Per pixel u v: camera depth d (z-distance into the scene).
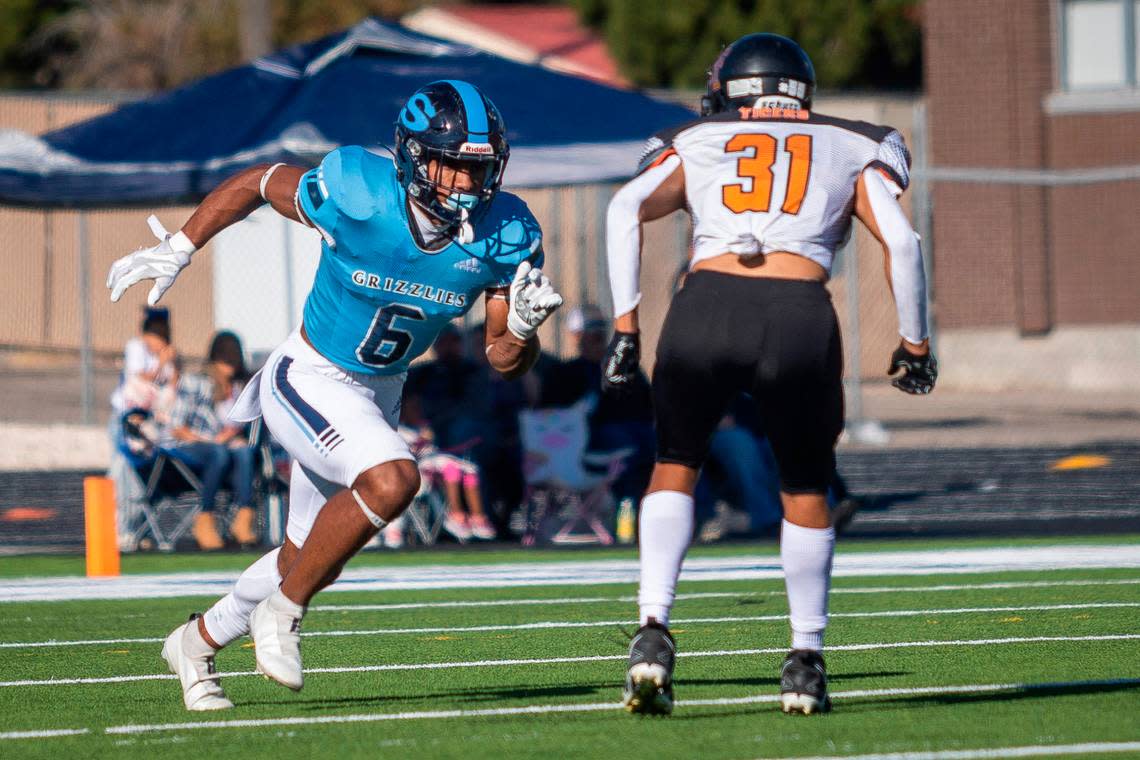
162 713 17.56
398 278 16.33
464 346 41.47
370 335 16.69
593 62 118.00
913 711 16.69
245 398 17.69
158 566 34.94
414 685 19.38
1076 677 18.94
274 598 16.30
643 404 38.44
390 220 16.09
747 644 22.48
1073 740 15.02
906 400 80.00
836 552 35.03
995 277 84.38
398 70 42.56
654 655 16.03
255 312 45.53
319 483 16.75
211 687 17.70
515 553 36.47
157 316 38.91
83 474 54.38
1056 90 83.69
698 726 16.02
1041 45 83.38
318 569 16.09
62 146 41.31
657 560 16.42
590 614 26.36
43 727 16.77
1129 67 82.88
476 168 15.94
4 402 75.06
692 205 16.62
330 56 43.09
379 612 27.09
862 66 114.75
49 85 128.12
